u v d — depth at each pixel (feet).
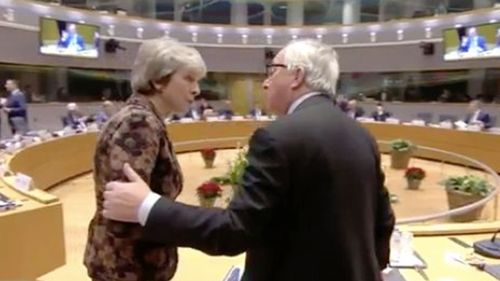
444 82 38.45
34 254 9.36
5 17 30.25
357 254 3.26
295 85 3.56
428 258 6.29
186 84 4.25
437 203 19.58
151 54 4.19
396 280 5.49
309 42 3.71
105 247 4.06
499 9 33.35
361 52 43.42
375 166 3.58
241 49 45.75
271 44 45.70
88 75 36.83
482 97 35.50
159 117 4.19
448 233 7.28
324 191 3.15
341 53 44.24
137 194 3.15
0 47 30.09
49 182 20.75
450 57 36.68
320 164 3.14
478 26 34.27
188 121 33.12
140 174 3.76
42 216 9.50
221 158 30.68
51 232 9.71
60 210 9.91
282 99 3.65
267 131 3.23
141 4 42.11
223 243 2.97
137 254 4.05
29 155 18.24
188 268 6.57
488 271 5.79
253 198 3.05
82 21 35.96
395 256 6.02
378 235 3.89
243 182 3.17
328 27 44.45
